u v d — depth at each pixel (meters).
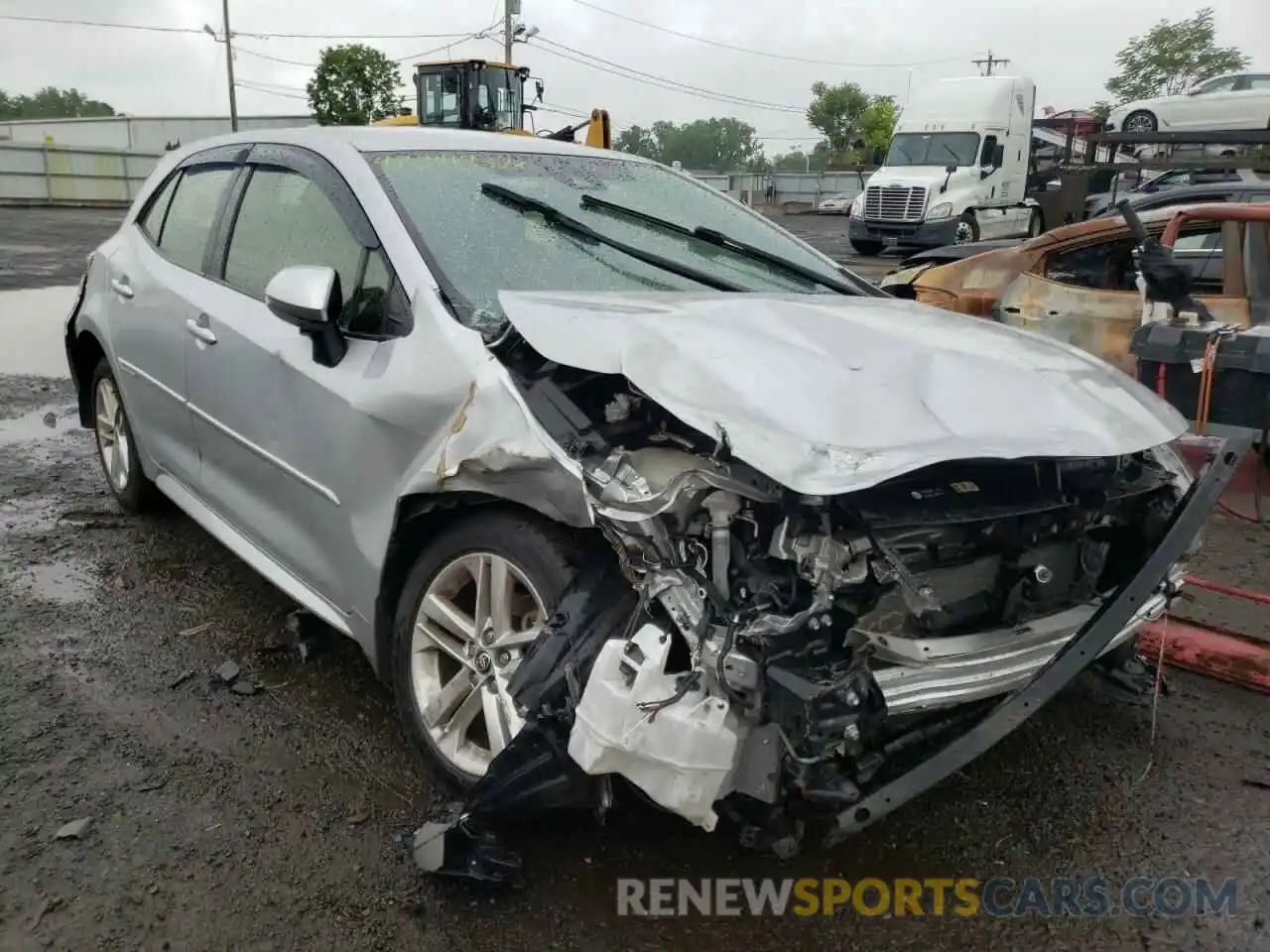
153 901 2.49
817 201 42.59
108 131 53.12
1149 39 47.22
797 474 2.13
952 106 21.78
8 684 3.46
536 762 2.35
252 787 2.95
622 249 3.39
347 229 3.23
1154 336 4.79
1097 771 3.20
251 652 3.74
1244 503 5.55
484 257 3.13
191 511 4.14
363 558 2.98
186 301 3.89
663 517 2.27
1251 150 15.45
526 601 2.68
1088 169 11.93
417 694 2.87
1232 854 2.83
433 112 20.95
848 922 2.53
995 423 2.47
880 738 2.33
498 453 2.50
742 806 2.27
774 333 2.72
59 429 6.62
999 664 2.38
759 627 2.13
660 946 2.42
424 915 2.48
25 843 2.67
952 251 9.18
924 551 2.44
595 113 19.05
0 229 22.42
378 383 2.88
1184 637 3.88
